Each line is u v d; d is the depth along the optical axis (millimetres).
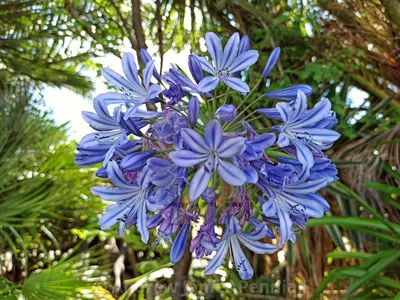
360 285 346
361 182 459
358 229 378
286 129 215
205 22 568
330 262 513
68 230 746
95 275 604
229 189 396
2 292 507
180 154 179
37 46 715
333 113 231
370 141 480
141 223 207
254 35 550
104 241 762
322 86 512
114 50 552
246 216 217
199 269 624
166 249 703
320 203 210
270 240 552
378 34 520
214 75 215
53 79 733
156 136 209
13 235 638
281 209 208
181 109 208
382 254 361
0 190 570
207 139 181
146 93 219
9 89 714
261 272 563
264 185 205
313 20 520
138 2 477
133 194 212
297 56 525
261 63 506
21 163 655
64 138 695
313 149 216
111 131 215
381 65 531
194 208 209
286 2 542
